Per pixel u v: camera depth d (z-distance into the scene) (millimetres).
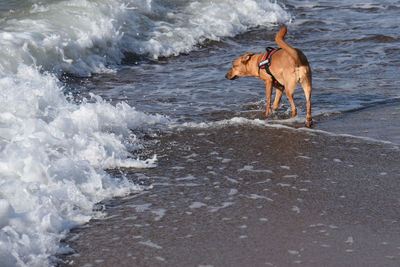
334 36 15891
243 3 18547
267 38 16266
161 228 5133
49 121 7582
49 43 12039
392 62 12812
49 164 5996
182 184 6230
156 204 5676
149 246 4797
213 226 5172
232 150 7438
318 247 4746
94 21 13844
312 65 12609
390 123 8547
